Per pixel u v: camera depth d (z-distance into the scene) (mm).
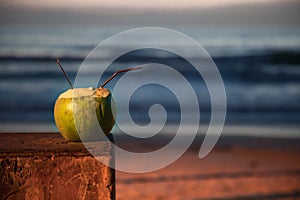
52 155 2832
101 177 2855
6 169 2811
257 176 9094
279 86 21344
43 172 2836
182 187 8172
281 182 8672
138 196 7566
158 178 8719
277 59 26453
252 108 17641
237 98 19219
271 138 13188
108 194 2859
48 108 17625
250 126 14781
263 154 11219
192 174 9086
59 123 3037
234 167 9773
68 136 3043
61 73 22891
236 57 27016
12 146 2936
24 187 2832
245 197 7668
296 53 27594
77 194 2857
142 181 8484
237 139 12953
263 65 25188
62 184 2850
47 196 2848
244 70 24156
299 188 8273
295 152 11477
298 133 13867
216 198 7570
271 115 16531
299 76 23078
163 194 7719
